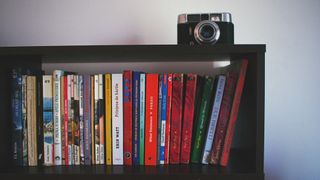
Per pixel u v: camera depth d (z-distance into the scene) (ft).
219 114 2.26
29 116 2.27
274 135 2.98
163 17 2.98
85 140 2.29
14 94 2.23
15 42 2.97
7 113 2.23
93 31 2.98
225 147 2.24
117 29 2.98
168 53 2.12
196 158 2.33
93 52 2.07
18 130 2.25
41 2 2.97
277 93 2.97
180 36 2.30
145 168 2.20
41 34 2.97
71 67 2.96
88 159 2.29
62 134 2.30
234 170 2.12
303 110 2.98
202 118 2.30
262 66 1.98
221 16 2.25
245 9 2.95
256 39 2.96
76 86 2.27
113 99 2.27
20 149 2.26
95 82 2.28
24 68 2.38
